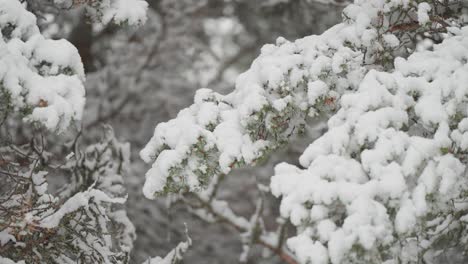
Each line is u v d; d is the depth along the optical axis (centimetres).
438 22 382
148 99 969
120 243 534
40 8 471
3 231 377
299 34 822
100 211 410
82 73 363
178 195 706
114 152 607
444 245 422
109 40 862
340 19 693
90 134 872
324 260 272
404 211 281
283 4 812
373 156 293
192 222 944
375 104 315
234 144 336
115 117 927
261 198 733
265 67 350
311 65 352
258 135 345
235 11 920
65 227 393
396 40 359
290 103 341
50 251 394
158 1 907
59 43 354
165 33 941
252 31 933
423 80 327
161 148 350
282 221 696
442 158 297
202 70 1008
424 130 329
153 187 336
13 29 354
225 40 998
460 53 345
